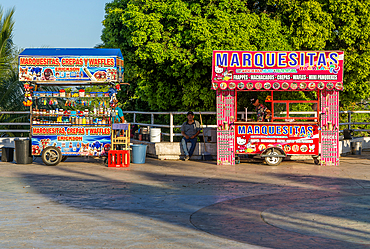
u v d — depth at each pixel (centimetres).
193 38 1725
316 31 1769
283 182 1060
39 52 1402
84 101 1441
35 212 744
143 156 1438
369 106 2320
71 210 763
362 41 1792
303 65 1339
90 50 1427
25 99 1388
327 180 1085
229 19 1739
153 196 894
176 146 1532
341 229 639
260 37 1739
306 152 1366
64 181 1079
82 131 1395
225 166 1359
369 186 1001
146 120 2427
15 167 1341
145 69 1942
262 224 670
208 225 663
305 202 828
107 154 1396
